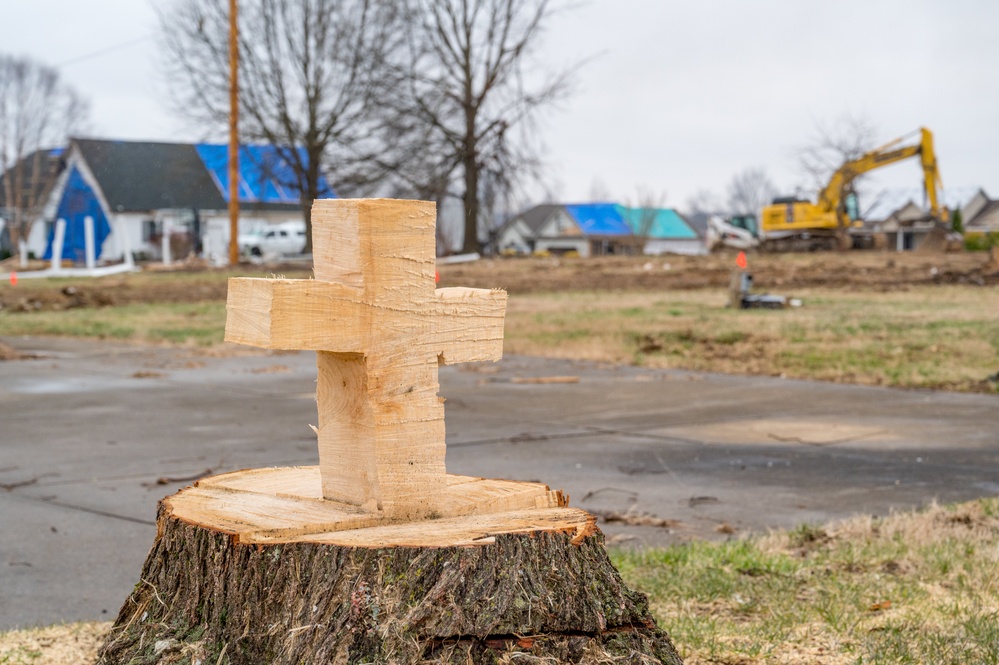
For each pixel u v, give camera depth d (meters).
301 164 51.69
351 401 3.35
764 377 15.45
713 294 31.47
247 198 62.78
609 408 12.74
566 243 88.50
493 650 2.91
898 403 12.94
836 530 6.80
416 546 2.93
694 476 8.85
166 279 39.84
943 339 18.00
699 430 11.18
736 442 10.48
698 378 15.38
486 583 2.95
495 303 3.46
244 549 3.08
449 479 3.85
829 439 10.63
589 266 43.16
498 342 3.49
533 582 3.01
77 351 19.47
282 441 10.59
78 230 64.62
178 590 3.29
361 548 2.95
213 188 63.81
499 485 3.72
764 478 8.77
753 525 7.19
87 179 64.06
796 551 6.33
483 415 12.23
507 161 47.81
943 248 49.66
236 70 40.31
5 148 70.81
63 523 7.31
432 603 2.89
